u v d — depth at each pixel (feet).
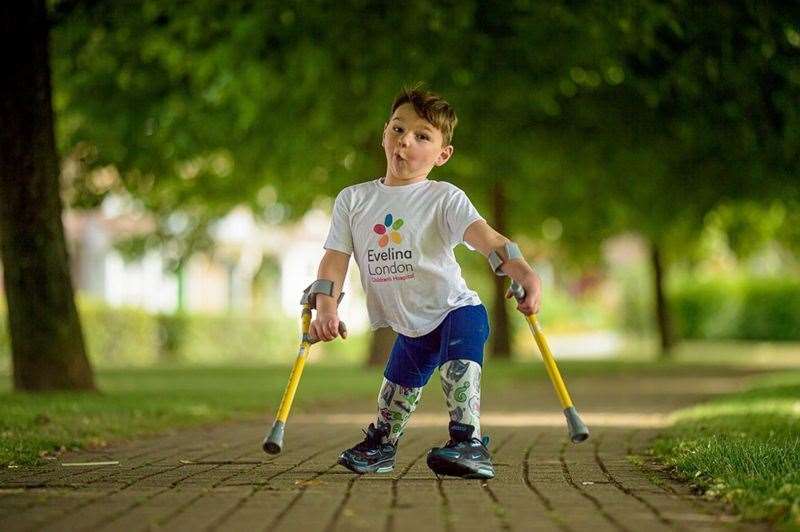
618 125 72.64
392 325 22.06
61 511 18.15
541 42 56.70
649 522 17.34
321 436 33.99
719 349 154.81
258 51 56.54
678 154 74.08
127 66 61.11
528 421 41.32
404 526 16.85
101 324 107.14
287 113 68.95
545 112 72.59
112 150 68.03
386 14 53.52
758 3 52.90
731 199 81.20
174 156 70.23
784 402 45.68
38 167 46.68
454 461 21.31
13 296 46.98
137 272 146.20
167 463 25.66
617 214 95.71
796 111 58.59
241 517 17.66
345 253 22.15
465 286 22.18
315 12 53.67
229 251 155.53
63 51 57.21
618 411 48.16
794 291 163.12
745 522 17.37
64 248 47.44
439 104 21.79
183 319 123.13
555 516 17.85
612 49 57.67
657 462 26.50
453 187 21.79
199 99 65.46
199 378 71.15
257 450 29.04
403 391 22.59
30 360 46.85
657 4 51.24
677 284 171.63
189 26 54.13
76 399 43.24
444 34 53.52
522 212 100.83
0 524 16.96
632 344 171.42
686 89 58.18
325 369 84.64
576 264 118.01
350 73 58.80
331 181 79.66
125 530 16.55
